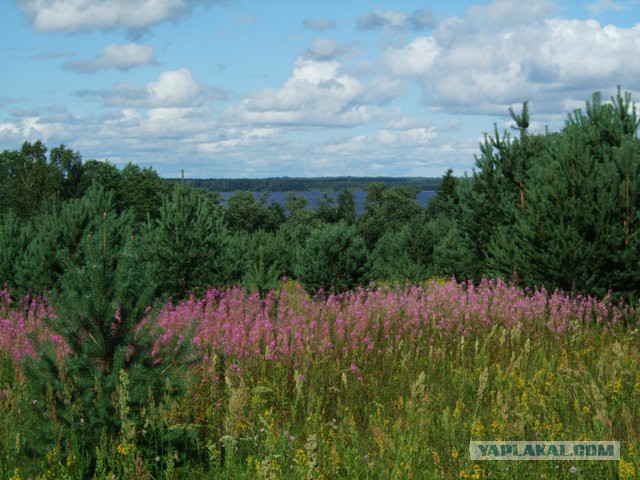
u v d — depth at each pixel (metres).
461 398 7.23
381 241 26.50
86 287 5.71
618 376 7.54
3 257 14.91
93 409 5.43
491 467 5.09
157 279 12.72
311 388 7.48
